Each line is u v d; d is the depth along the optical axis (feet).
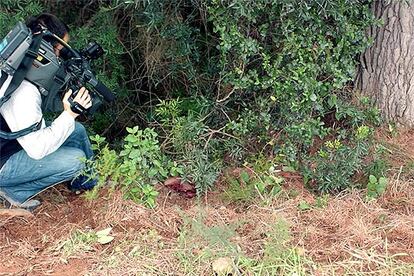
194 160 16.01
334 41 16.38
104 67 19.04
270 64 16.10
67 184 16.01
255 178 15.93
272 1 14.79
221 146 16.87
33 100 13.41
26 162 14.26
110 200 14.53
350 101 17.57
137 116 19.94
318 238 13.52
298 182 16.03
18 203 14.94
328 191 15.60
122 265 12.63
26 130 13.35
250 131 16.81
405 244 13.39
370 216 14.35
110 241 13.39
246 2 14.70
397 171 16.26
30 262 12.92
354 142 16.49
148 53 18.42
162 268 12.55
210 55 17.90
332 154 16.02
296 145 16.57
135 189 14.62
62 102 14.25
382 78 17.75
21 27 13.26
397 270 12.42
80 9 19.99
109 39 18.44
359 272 12.38
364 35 16.69
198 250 12.96
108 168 14.60
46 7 19.66
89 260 12.88
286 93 15.99
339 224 13.97
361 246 13.23
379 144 16.87
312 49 15.76
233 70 16.21
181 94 18.90
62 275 12.44
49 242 13.62
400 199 15.10
